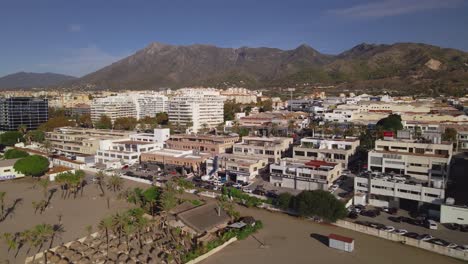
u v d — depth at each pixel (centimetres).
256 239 9556
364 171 13838
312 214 10475
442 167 12425
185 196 13325
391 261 8269
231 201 12031
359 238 9550
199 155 17600
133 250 8788
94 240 9362
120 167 18112
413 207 11369
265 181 14638
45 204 12306
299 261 8300
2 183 15625
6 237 9062
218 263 8256
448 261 8256
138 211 10862
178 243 9175
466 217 9788
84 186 14862
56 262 8250
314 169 13362
